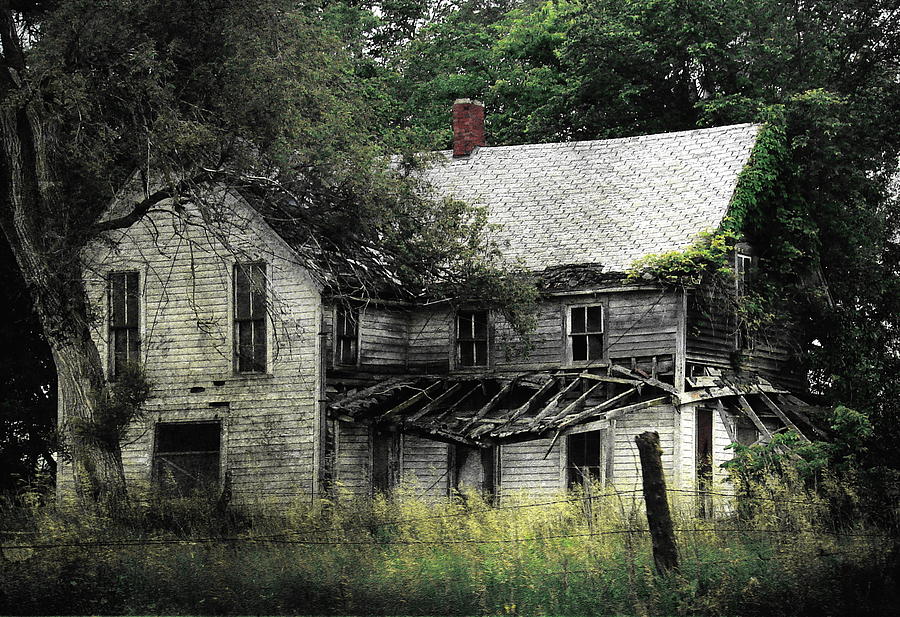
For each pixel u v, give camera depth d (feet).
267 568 59.47
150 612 59.62
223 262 106.11
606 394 102.68
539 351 106.32
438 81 155.63
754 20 137.59
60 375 93.97
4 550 64.18
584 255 107.04
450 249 98.32
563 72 154.81
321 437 100.63
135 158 89.45
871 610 52.16
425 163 98.37
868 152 126.31
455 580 55.36
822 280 119.03
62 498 91.04
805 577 53.01
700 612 51.67
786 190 115.03
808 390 116.26
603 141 119.34
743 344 108.58
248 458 103.40
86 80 84.89
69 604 60.90
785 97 123.65
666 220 107.24
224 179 92.94
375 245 99.71
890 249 132.98
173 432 107.86
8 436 113.80
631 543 55.72
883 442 65.10
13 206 93.81
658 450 54.39
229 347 105.19
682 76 143.13
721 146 112.16
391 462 103.91
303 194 95.45
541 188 116.37
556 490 103.40
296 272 103.14
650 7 138.00
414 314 111.24
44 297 92.58
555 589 54.24
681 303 101.09
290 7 90.79
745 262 110.73
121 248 109.50
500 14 183.62
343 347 105.09
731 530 59.36
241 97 87.40
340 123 92.43
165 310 107.96
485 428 96.32
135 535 71.20
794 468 72.95
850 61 137.80
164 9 88.33
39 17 95.66
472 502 73.87
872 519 61.67
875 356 116.57
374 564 58.03
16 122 93.66
